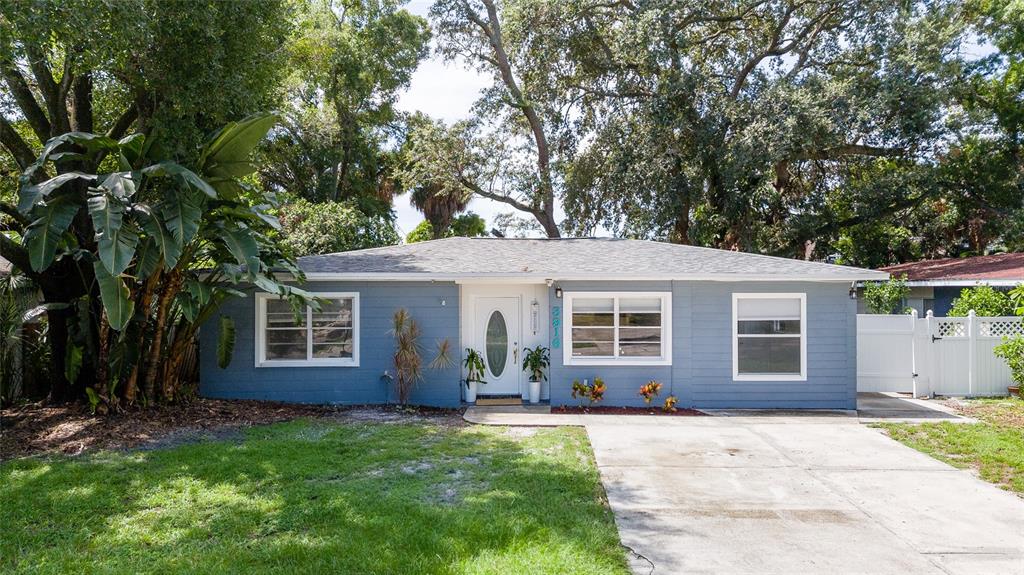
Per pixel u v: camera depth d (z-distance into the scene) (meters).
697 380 12.07
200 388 12.02
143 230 8.51
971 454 8.24
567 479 6.89
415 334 12.00
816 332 11.97
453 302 12.19
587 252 13.84
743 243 23.19
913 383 13.23
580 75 25.33
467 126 25.92
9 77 11.01
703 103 22.38
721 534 5.50
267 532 5.33
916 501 6.42
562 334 12.12
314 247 19.59
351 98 25.70
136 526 5.49
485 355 12.88
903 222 27.52
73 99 12.69
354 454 7.87
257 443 8.38
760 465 7.72
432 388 12.19
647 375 12.10
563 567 4.66
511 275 11.95
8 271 12.46
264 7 10.98
